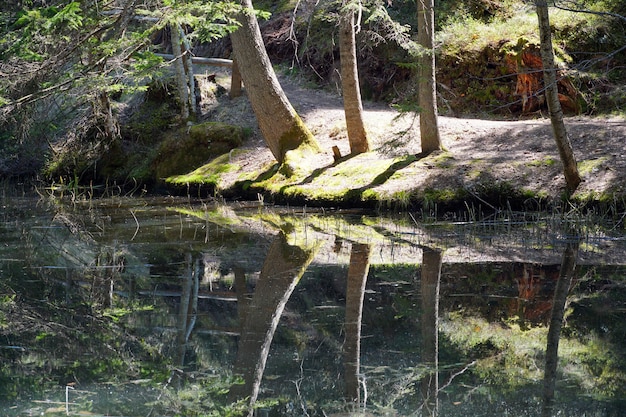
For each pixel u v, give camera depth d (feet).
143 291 27.30
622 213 36.58
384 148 43.73
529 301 24.22
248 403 16.84
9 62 43.55
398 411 16.17
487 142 47.65
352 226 39.47
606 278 26.73
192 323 23.26
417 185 43.47
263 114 52.49
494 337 20.97
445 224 38.78
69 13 38.78
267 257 32.17
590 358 19.20
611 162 39.68
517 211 40.09
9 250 35.12
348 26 48.39
